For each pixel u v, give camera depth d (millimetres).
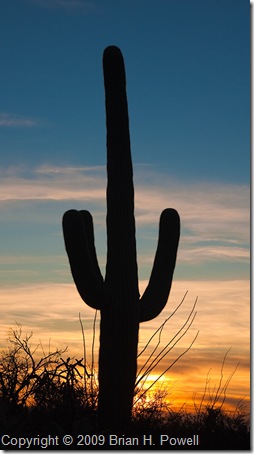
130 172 10984
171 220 11258
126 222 10789
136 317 10648
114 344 10500
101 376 10500
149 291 10977
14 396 9867
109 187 10922
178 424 10508
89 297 10492
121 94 11078
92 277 10422
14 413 9680
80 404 10391
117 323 10516
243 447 9797
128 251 10727
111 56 11109
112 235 10766
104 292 10500
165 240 11203
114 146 10977
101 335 10617
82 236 10406
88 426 9672
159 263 11141
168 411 10859
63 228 10555
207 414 10602
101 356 10555
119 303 10547
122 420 10406
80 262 10398
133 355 10594
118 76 11086
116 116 11016
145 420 10523
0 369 10328
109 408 10391
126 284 10617
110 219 10820
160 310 11023
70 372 10391
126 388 10477
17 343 10617
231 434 10086
